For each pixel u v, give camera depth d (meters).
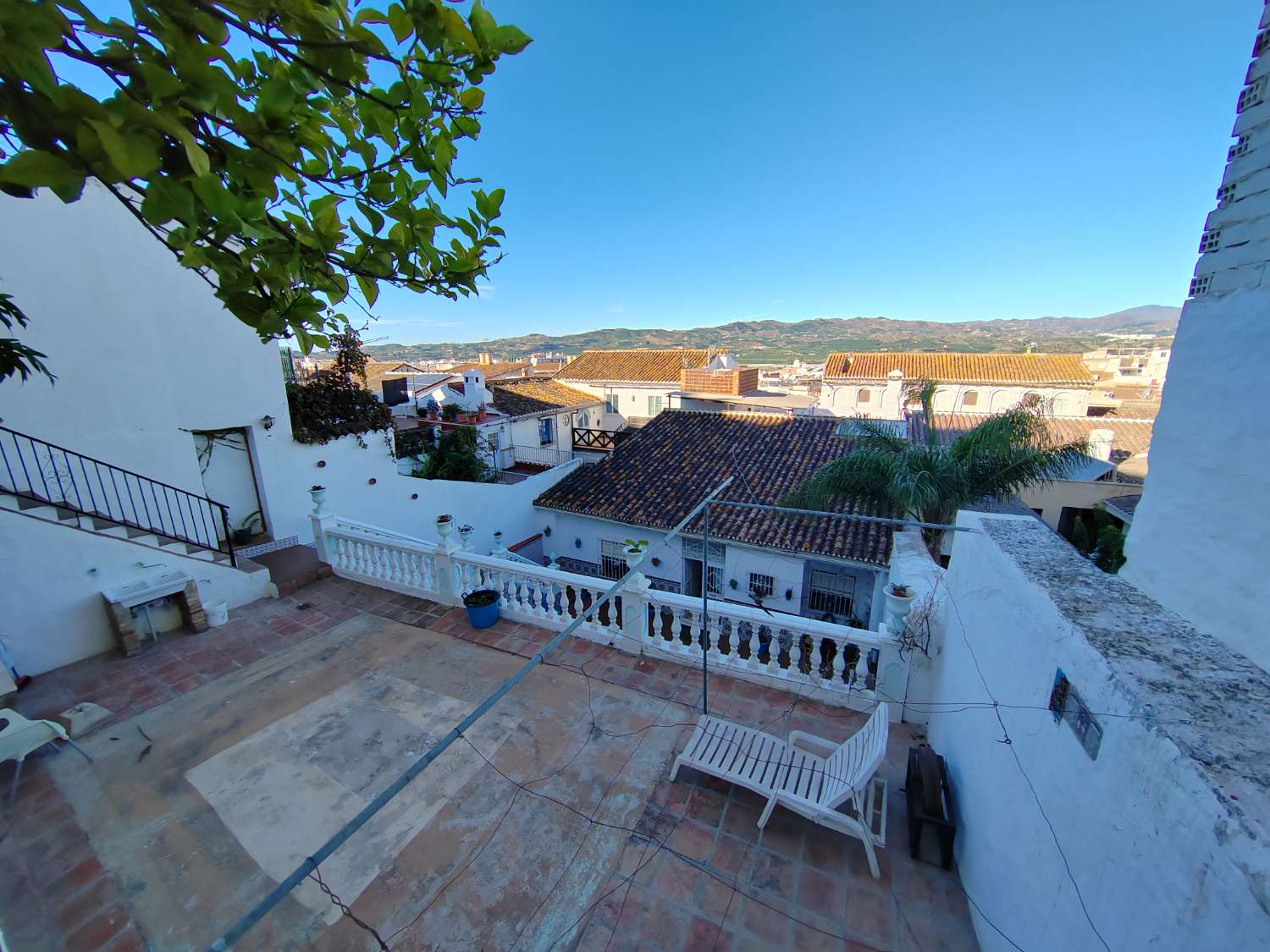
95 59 1.16
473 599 6.85
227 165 1.47
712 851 3.80
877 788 4.31
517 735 4.93
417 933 3.26
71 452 6.57
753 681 5.71
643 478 14.98
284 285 1.69
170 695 5.61
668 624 11.37
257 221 1.34
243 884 3.54
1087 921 1.95
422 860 3.72
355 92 1.59
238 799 4.23
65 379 7.08
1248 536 2.21
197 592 6.97
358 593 8.04
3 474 6.60
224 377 8.91
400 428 18.30
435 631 6.83
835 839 3.90
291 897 3.47
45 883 3.55
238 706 5.39
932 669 4.93
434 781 4.39
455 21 1.44
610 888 3.54
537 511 15.52
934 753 4.14
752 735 4.55
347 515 11.19
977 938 3.17
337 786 4.34
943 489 9.09
